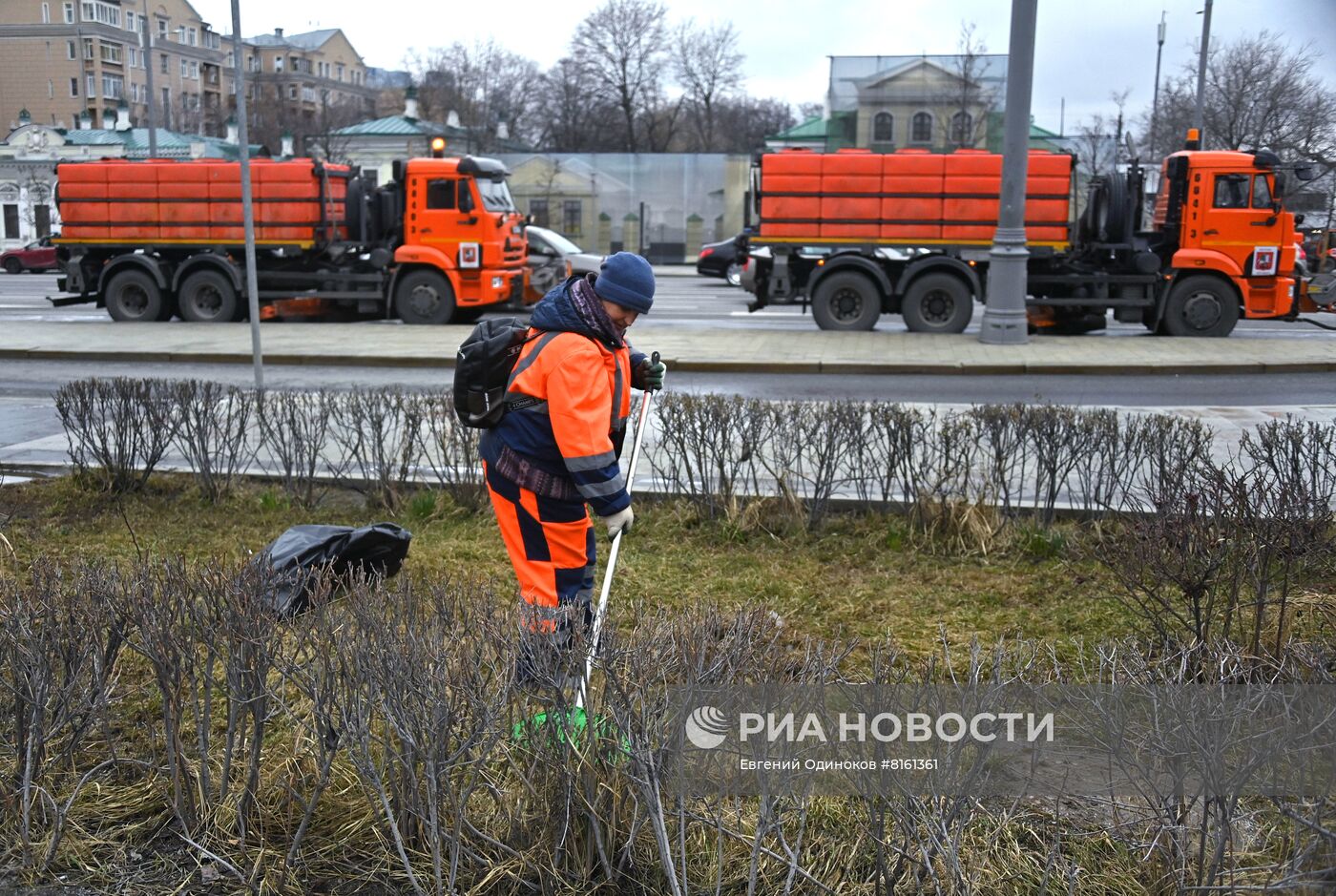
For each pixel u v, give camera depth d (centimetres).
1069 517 659
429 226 1969
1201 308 1805
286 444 736
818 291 1856
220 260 1994
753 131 7819
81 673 333
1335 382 1398
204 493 729
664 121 7225
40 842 322
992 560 599
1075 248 1856
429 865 306
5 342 1731
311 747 337
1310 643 381
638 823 301
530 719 296
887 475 673
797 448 682
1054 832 311
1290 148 2820
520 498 380
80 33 8519
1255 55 3022
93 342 1730
